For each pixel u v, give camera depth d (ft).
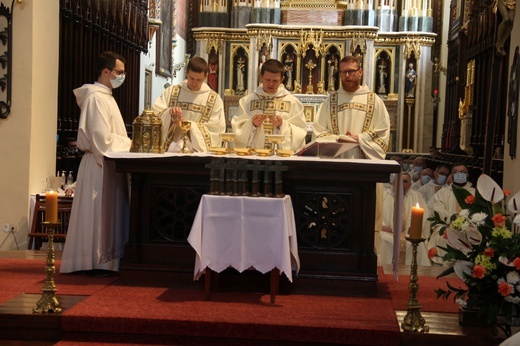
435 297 20.76
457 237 17.22
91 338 17.43
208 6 69.31
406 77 66.64
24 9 27.53
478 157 42.04
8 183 27.86
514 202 17.07
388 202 30.25
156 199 21.09
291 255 20.10
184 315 17.53
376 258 20.44
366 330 16.85
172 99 25.27
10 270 22.50
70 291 19.86
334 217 20.65
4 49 27.61
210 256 18.83
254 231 18.79
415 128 66.59
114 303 18.54
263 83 24.34
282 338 16.97
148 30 54.95
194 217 20.84
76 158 37.19
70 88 36.14
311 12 66.69
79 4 36.91
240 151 21.61
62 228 27.99
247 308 18.45
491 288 16.94
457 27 60.23
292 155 22.08
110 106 22.48
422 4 66.90
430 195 34.71
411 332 17.01
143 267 20.88
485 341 16.96
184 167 20.52
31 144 27.84
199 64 24.86
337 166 19.86
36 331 17.52
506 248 16.53
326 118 25.32
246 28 66.90
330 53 66.23
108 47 43.47
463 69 55.52
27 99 27.71
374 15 67.31
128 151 22.29
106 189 21.29
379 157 23.98
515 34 29.48
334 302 19.43
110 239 21.81
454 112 58.80
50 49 29.43
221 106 25.43
